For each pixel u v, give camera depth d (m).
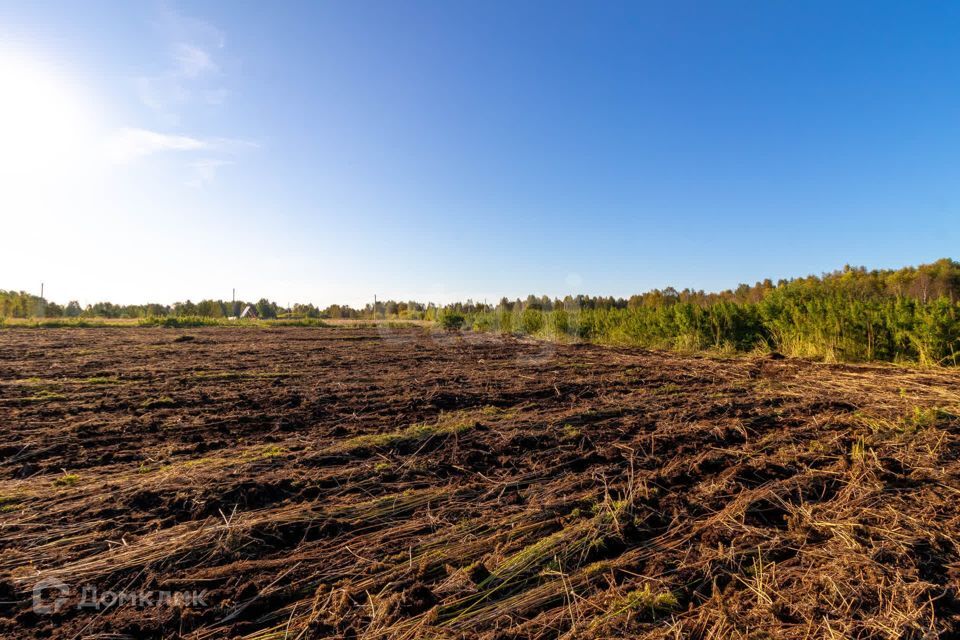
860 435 4.35
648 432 4.69
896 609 2.00
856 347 9.86
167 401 6.13
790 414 5.28
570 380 7.78
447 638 1.90
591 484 3.45
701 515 2.97
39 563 2.44
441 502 3.19
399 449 4.27
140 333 20.34
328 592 2.22
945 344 8.62
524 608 2.09
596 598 2.14
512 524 2.86
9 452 4.13
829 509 2.94
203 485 3.37
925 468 3.49
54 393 6.58
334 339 17.66
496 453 4.16
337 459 3.99
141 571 2.37
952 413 4.87
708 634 1.90
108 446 4.38
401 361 10.70
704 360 10.49
